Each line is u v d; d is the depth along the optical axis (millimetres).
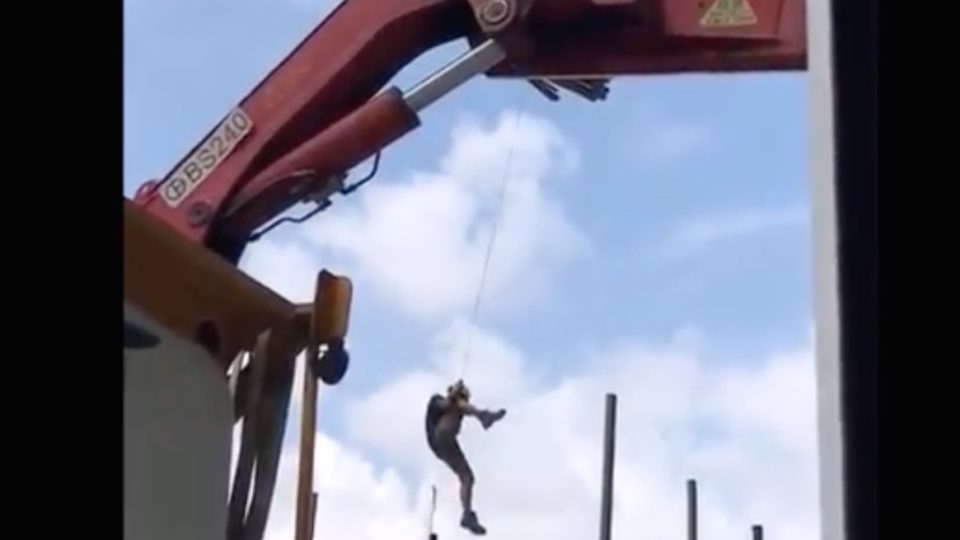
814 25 2043
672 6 8570
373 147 8570
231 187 8555
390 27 8734
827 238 1978
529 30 8617
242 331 5234
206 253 4949
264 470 5262
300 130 8648
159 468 4074
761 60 8438
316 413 5453
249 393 5285
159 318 4762
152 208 8570
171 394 4188
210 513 4215
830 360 1954
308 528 5312
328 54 8781
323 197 8625
